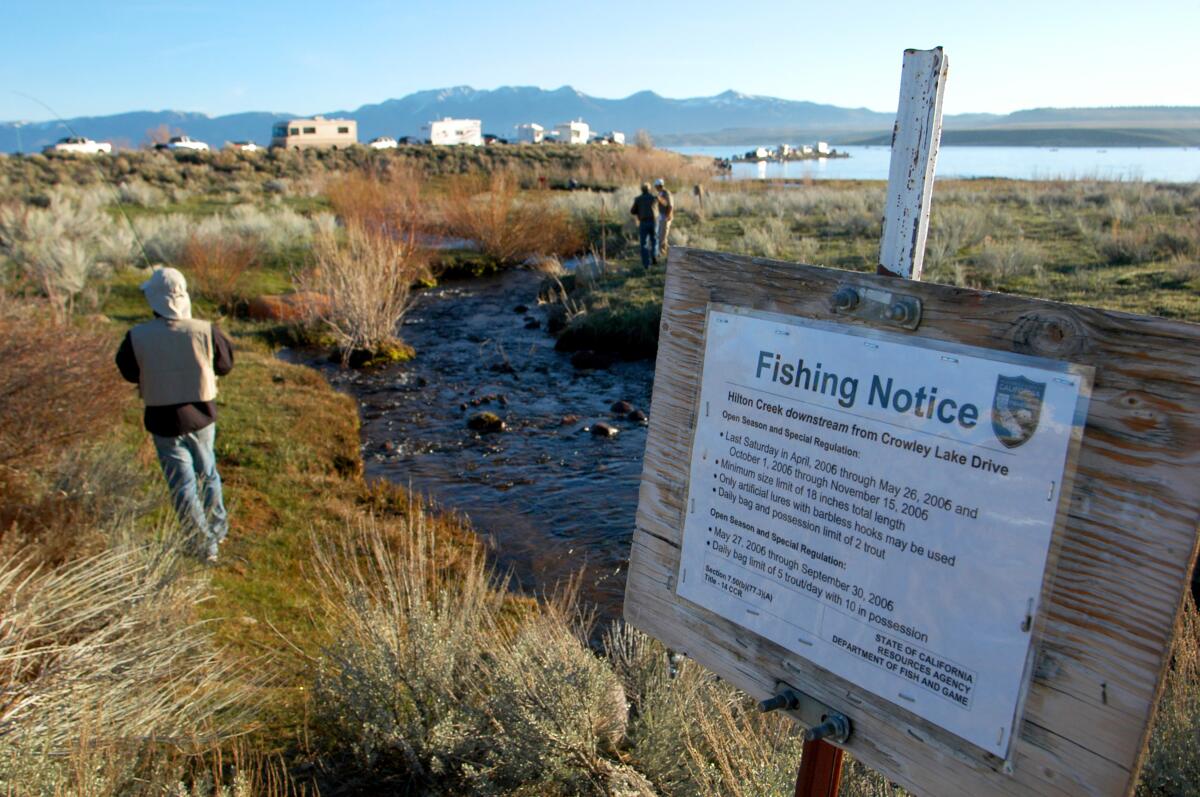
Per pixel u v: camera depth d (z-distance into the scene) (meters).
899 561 1.59
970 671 1.49
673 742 3.39
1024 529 1.41
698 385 2.00
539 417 10.27
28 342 5.66
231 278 15.99
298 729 3.66
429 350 13.62
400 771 3.42
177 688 3.59
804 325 1.74
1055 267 13.72
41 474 5.42
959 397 1.49
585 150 60.09
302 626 4.77
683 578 2.06
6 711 3.00
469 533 6.87
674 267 2.04
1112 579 1.31
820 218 21.80
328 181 34.75
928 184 1.74
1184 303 10.63
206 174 40.50
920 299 1.54
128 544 4.73
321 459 8.44
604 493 7.91
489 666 3.78
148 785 2.81
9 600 3.54
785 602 1.82
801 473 1.76
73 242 17.25
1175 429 1.25
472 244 22.55
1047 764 1.40
